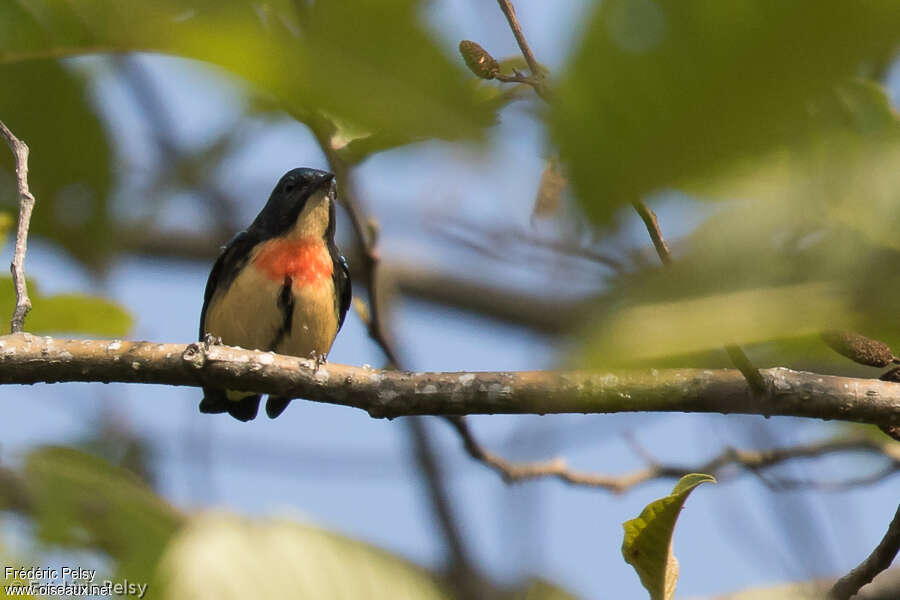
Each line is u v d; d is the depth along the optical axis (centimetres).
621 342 118
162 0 147
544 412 693
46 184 884
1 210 923
